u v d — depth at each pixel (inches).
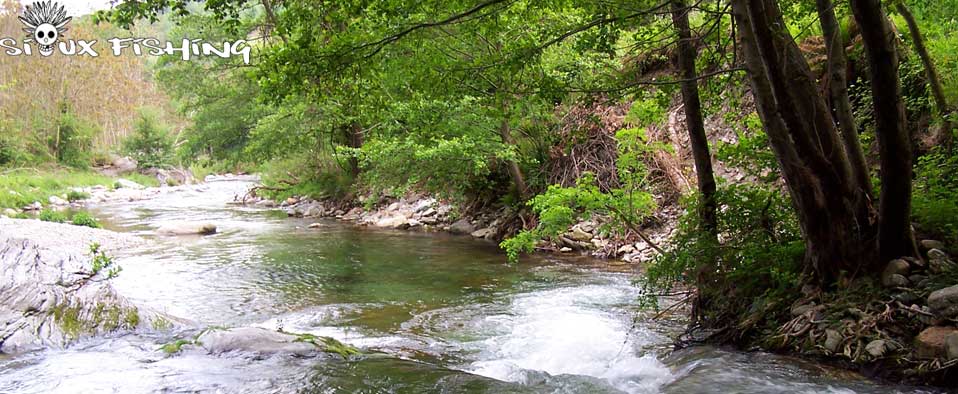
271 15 697.0
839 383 176.6
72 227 686.5
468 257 502.6
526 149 605.3
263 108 936.3
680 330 278.5
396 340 275.3
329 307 342.0
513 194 621.0
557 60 409.7
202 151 1131.3
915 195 249.1
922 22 386.6
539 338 275.9
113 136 2212.1
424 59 281.0
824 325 201.0
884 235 203.8
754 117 297.9
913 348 177.8
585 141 571.5
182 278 426.3
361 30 242.1
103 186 1567.4
